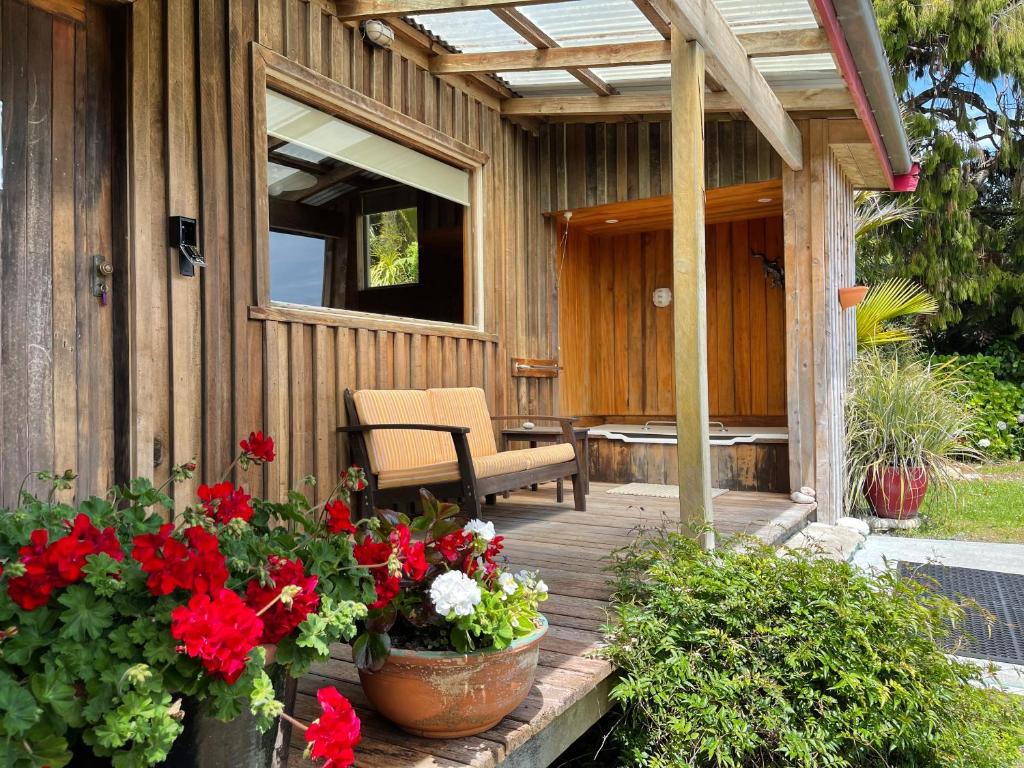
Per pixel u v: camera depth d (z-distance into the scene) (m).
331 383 4.12
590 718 2.33
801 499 5.36
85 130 2.98
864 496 6.30
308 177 4.09
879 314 7.89
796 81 4.78
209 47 3.42
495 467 4.13
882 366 6.62
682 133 3.26
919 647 2.59
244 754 1.39
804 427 5.48
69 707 1.12
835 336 5.78
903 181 6.43
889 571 2.94
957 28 11.19
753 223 7.21
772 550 2.95
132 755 1.13
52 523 1.41
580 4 3.92
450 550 1.85
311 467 3.98
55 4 2.88
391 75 4.56
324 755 1.29
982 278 11.55
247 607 1.29
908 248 12.07
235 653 1.20
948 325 12.16
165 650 1.20
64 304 2.89
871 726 2.36
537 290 6.21
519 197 5.96
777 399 7.14
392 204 4.72
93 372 2.98
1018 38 11.12
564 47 4.48
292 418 3.84
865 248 12.18
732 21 3.97
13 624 1.20
